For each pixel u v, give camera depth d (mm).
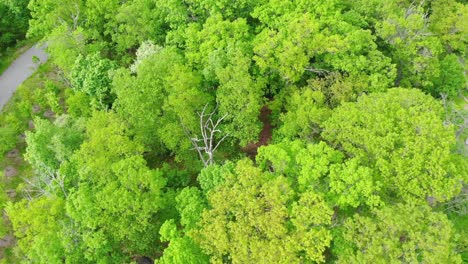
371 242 28906
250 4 48312
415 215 29172
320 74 45781
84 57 52719
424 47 46375
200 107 43531
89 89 48125
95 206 34500
